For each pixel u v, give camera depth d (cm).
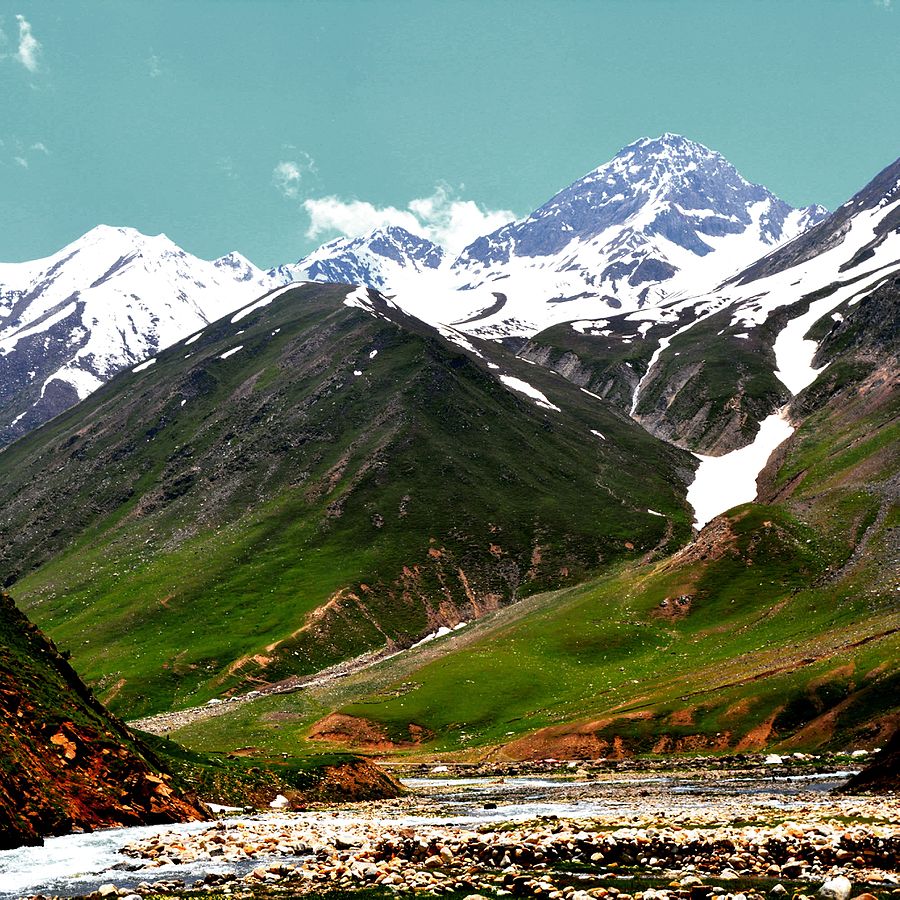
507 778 9744
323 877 3266
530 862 3488
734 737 10312
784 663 11900
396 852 3725
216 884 3188
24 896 3073
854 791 6350
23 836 4109
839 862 3256
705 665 13712
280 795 6869
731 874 3064
